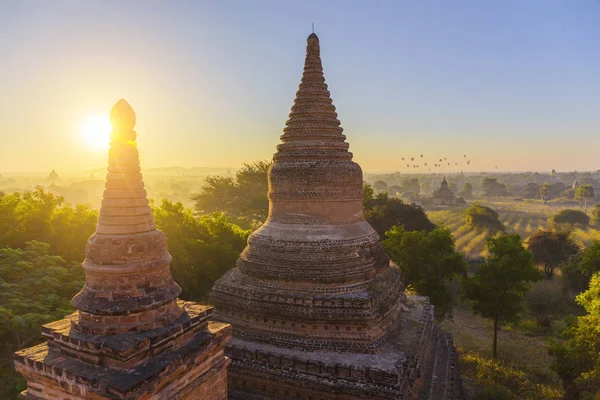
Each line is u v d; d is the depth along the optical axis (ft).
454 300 156.46
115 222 36.01
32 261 73.31
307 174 65.77
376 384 51.90
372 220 196.95
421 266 121.08
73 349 34.63
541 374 97.25
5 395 55.16
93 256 35.78
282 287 63.26
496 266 105.19
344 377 53.31
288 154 69.05
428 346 73.15
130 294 35.73
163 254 38.17
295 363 55.67
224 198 213.66
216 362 40.45
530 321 137.59
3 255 70.95
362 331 58.49
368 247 66.69
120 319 34.94
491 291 107.04
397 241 130.21
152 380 32.73
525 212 548.31
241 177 213.05
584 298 81.56
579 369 78.79
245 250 70.38
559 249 203.10
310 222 65.51
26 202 101.45
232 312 65.62
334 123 70.44
